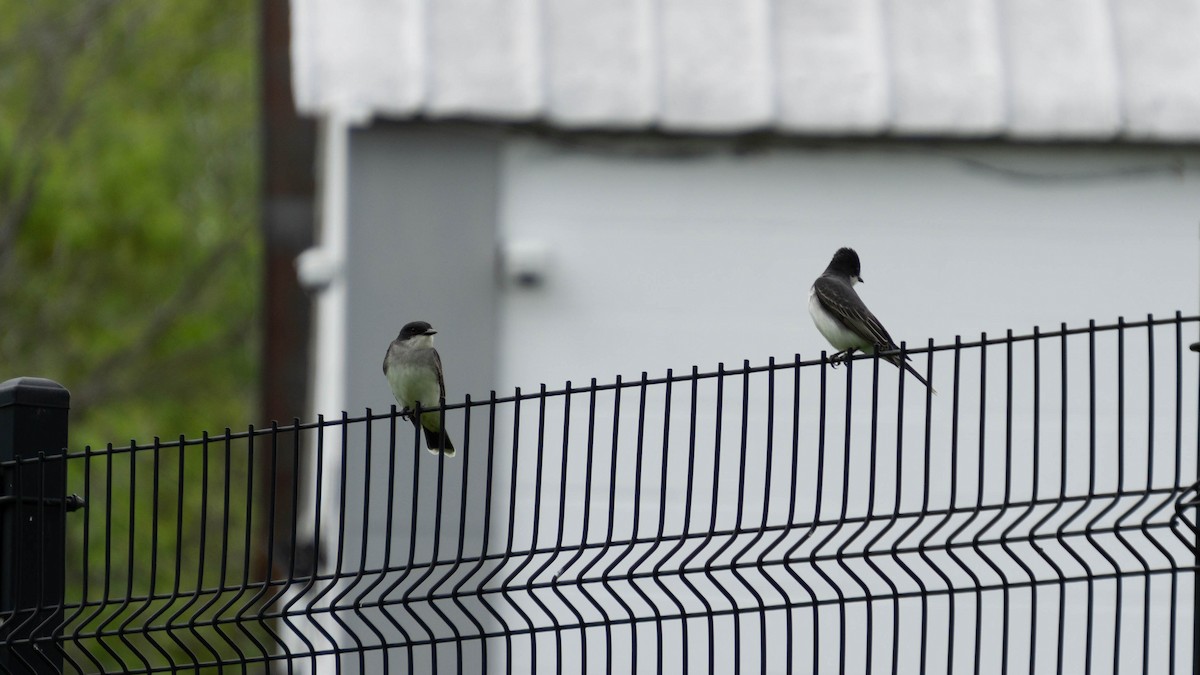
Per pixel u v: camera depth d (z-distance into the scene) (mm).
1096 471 14742
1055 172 15219
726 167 15047
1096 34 15812
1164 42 15836
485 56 15188
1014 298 15039
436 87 14859
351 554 14211
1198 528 7871
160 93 29094
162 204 28047
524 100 14859
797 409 8047
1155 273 15094
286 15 22984
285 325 23047
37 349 28109
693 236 14945
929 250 15094
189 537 26516
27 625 9148
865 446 14633
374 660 13930
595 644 13938
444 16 15492
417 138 14891
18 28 27703
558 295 14781
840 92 15195
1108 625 14031
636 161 15000
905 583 14180
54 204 27516
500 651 13914
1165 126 15070
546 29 15438
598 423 14609
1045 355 14953
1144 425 14844
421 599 8141
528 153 14945
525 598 14023
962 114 15070
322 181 19938
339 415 14727
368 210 14781
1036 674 14023
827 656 14023
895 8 15953
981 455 7906
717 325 14828
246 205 29016
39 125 27516
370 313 14672
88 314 28406
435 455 14391
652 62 15250
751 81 15180
